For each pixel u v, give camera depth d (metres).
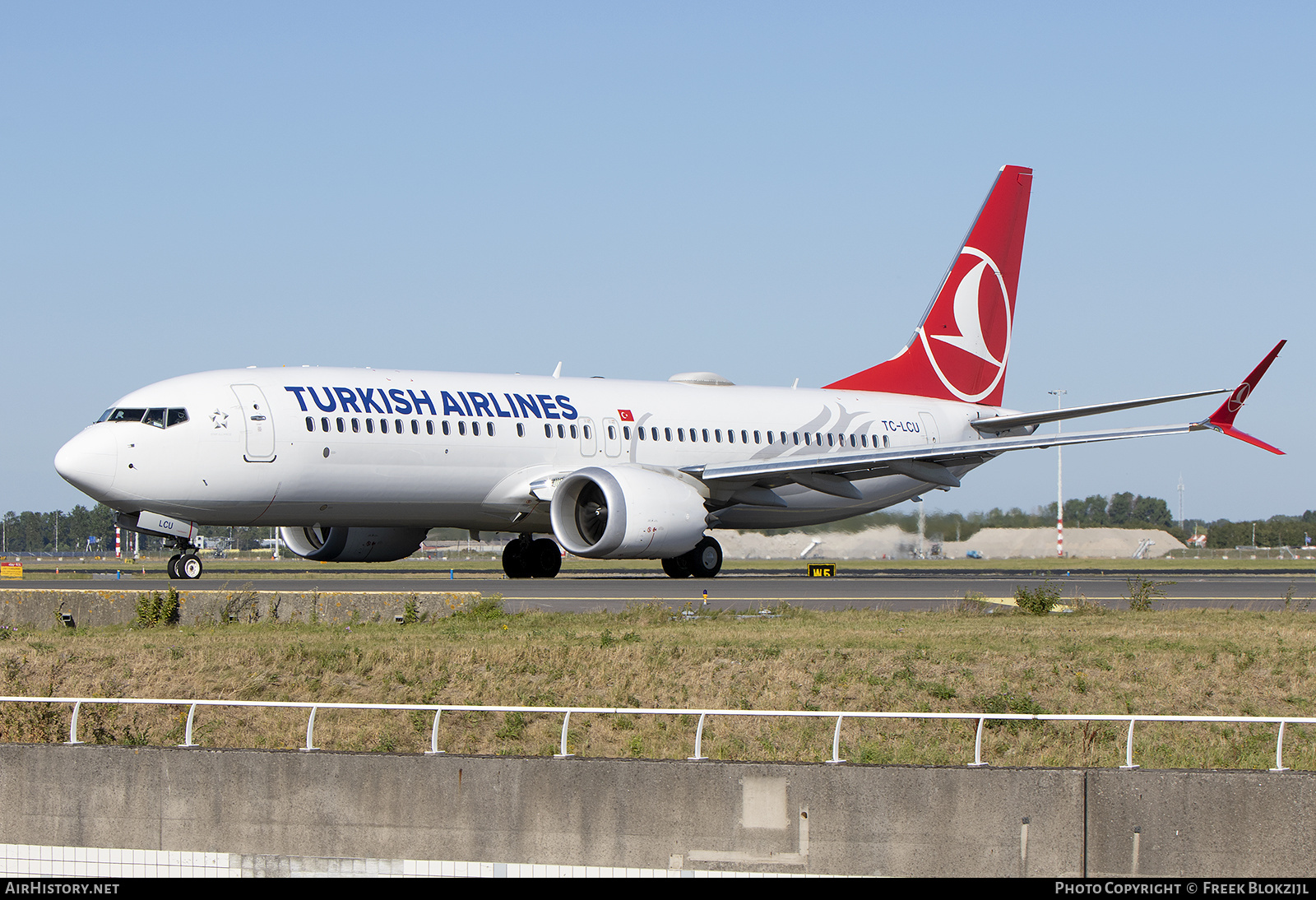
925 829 30.94
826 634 58.12
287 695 49.16
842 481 104.00
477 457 95.50
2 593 69.88
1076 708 45.41
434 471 93.88
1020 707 44.59
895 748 40.56
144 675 51.28
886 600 77.69
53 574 130.25
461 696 47.84
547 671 50.03
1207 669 49.59
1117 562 192.50
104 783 34.09
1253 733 42.62
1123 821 30.58
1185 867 30.39
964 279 125.31
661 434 105.00
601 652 52.25
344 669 51.38
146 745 35.09
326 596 68.94
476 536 107.69
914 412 120.62
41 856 34.34
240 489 87.75
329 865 33.12
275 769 33.34
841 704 45.78
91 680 50.72
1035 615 70.19
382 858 32.91
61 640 60.31
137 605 68.75
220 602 69.00
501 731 43.78
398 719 45.25
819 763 31.72
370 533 105.38
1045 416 107.81
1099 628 62.09
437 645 55.16
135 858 33.94
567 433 100.25
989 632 59.66
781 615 67.88
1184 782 30.42
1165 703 46.12
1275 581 110.56
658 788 31.80
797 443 112.62
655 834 31.80
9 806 34.44
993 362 127.00
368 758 33.03
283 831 33.31
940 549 192.88
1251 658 50.94
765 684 48.38
